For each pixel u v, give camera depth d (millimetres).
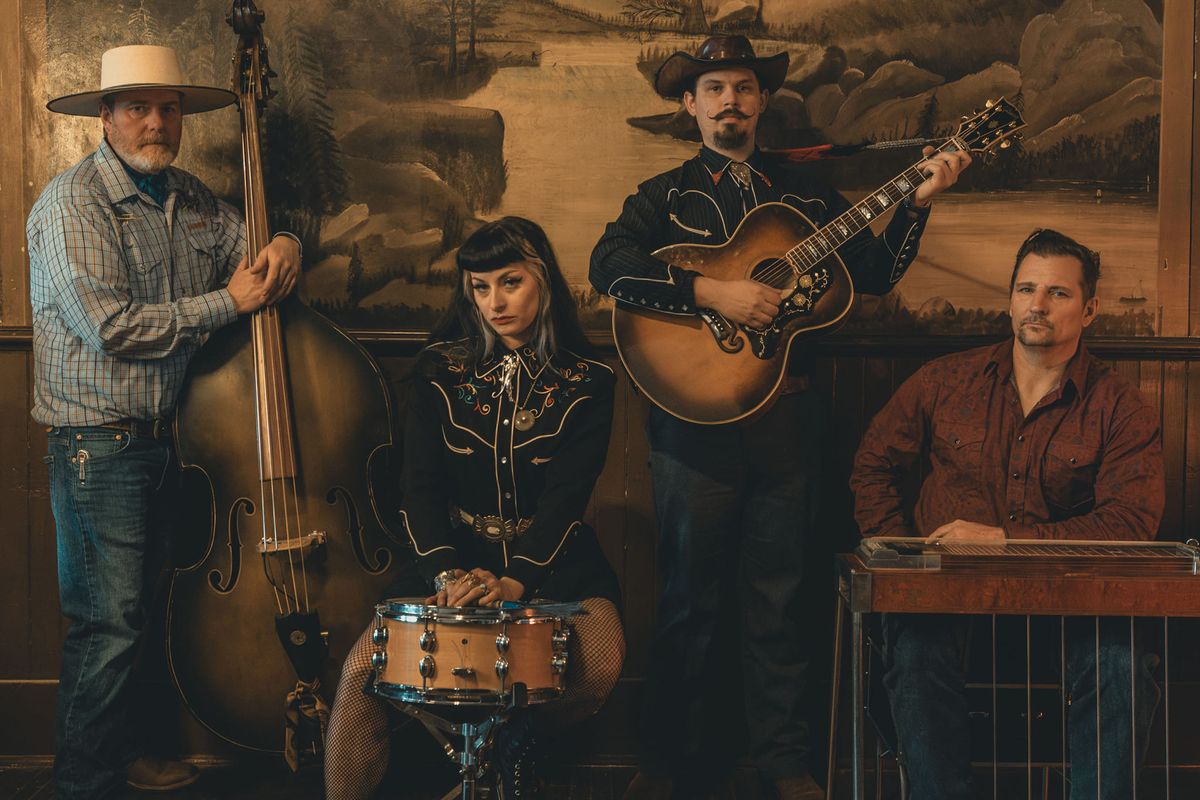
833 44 3348
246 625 2938
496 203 3393
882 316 3385
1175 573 2264
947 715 2486
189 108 3150
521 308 2732
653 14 3357
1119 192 3365
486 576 2447
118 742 2969
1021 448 2789
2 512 3389
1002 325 3377
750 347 2887
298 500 2961
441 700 2188
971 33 3346
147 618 3031
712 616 3096
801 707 3113
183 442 2943
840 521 3408
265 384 2959
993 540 2555
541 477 2754
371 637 2439
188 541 3027
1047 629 2686
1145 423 2711
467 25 3367
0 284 3391
